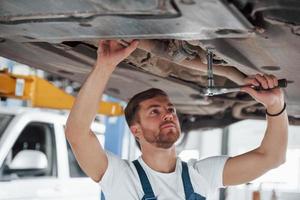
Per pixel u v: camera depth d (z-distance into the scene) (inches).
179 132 79.4
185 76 107.9
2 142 136.2
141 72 102.8
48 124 154.9
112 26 59.6
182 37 62.9
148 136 77.9
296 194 267.9
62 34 64.9
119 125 298.4
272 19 56.5
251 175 82.6
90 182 165.3
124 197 75.8
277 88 78.8
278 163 83.0
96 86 70.7
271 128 81.8
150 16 55.2
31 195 138.8
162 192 75.9
